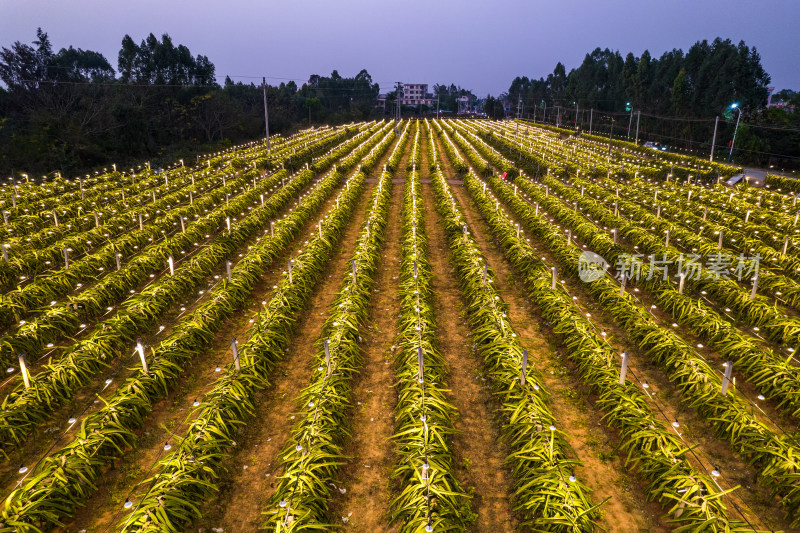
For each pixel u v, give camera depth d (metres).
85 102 50.56
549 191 28.72
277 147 54.09
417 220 18.88
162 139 59.28
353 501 6.61
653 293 13.05
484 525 6.18
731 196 23.88
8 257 14.68
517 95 179.88
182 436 7.68
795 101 62.22
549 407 8.46
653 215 20.56
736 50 64.50
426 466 6.04
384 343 10.84
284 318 10.64
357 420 8.26
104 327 9.82
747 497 6.55
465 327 11.61
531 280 13.50
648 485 6.68
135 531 5.33
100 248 16.39
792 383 8.07
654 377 9.30
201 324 10.30
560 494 5.84
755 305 11.09
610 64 115.06
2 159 36.94
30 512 5.58
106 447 6.91
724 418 7.37
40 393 7.84
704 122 69.38
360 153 45.12
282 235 17.42
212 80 82.50
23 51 50.66
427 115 156.50
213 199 24.14
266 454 7.45
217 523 6.20
